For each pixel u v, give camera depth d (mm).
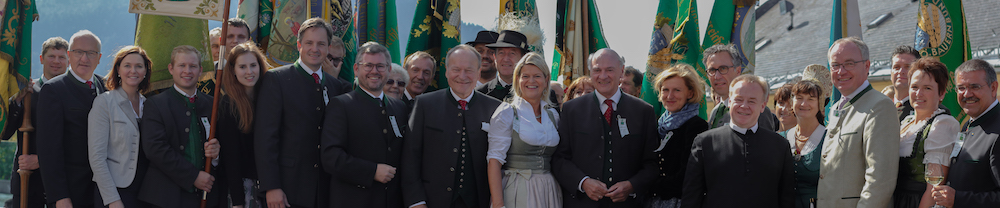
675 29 5711
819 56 24922
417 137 3949
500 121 3906
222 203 4137
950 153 3402
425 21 5887
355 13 5941
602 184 3904
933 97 3527
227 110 4055
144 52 4176
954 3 5117
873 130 3373
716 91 4535
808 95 3840
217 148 4012
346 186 3891
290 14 5234
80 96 4293
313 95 4043
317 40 4070
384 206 3945
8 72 4488
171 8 4191
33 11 4777
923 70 3551
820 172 3604
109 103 4004
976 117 3473
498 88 5020
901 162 3566
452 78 3969
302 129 3938
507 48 4984
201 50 4672
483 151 3953
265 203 4102
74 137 4184
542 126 3979
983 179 3285
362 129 3883
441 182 3855
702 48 5613
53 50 5043
